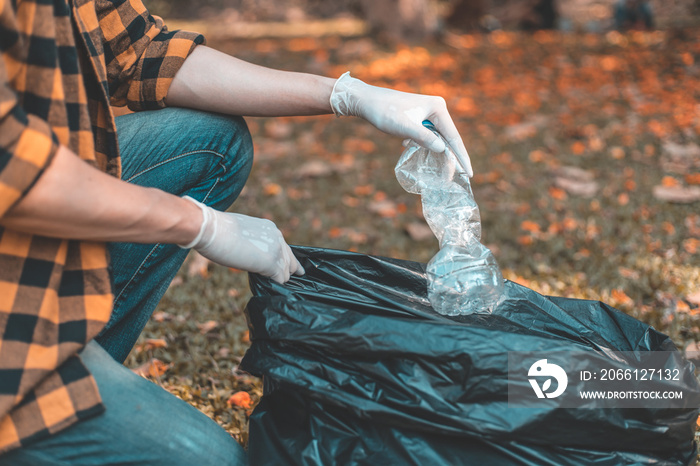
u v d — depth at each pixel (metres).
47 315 1.01
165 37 1.46
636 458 1.11
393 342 1.09
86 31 1.17
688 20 12.30
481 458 1.11
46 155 0.90
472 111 6.16
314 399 1.14
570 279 2.60
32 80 1.00
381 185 4.11
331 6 18.27
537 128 5.33
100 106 1.21
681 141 4.66
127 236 1.03
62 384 1.01
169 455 1.11
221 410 1.81
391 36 10.42
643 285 2.48
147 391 1.13
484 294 1.28
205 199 1.58
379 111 1.33
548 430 1.07
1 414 0.94
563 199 3.65
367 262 1.40
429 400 1.08
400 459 1.12
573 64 8.36
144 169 1.45
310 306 1.16
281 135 5.54
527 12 12.22
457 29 12.27
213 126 1.52
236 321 2.35
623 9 11.42
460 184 1.38
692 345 1.98
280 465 1.18
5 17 0.92
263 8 18.64
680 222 3.17
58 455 1.04
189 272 2.78
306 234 3.30
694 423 1.12
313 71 8.62
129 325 1.49
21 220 0.93
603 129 5.14
